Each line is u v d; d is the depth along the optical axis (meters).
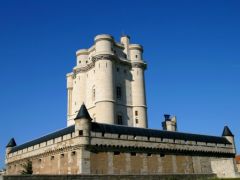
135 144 63.91
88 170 56.56
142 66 96.56
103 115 83.31
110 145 60.44
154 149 66.38
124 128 64.94
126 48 97.00
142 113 91.88
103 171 58.31
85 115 59.62
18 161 76.50
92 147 58.28
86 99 94.06
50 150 64.50
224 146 80.31
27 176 41.59
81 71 97.06
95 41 90.88
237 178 63.28
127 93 91.94
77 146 57.72
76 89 97.00
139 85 94.06
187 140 73.19
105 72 86.69
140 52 98.31
